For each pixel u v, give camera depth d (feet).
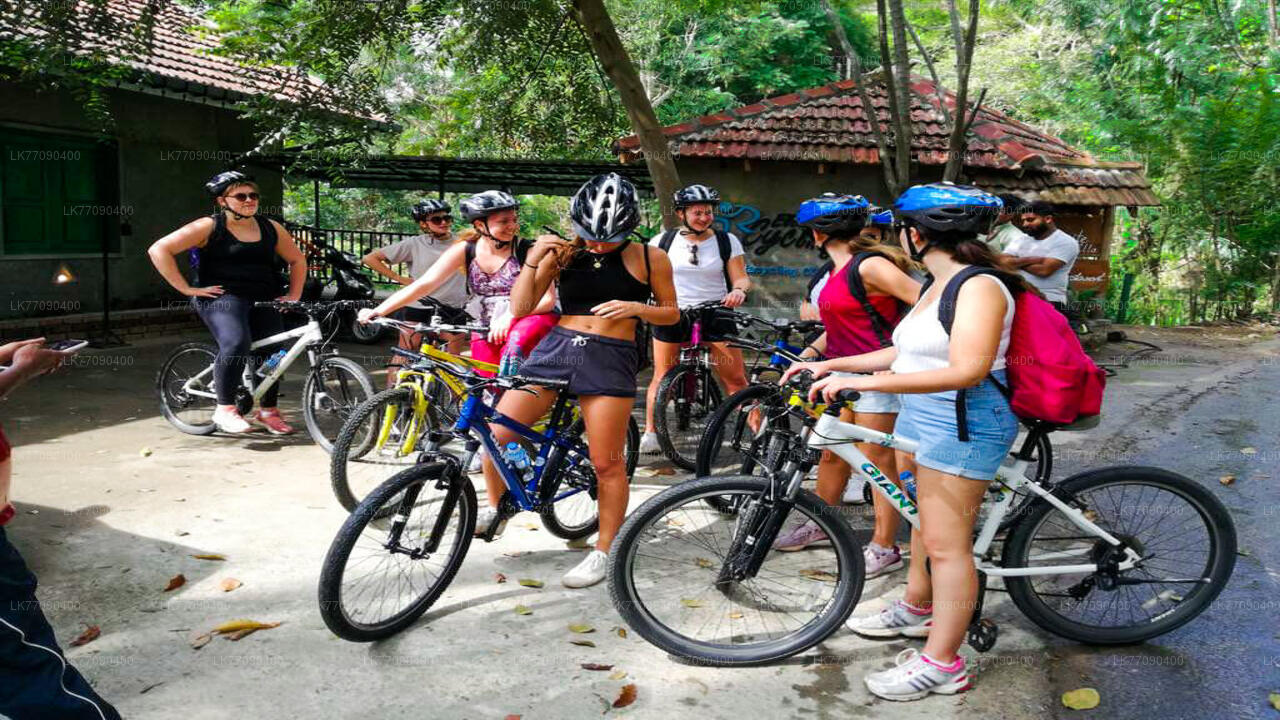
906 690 9.82
